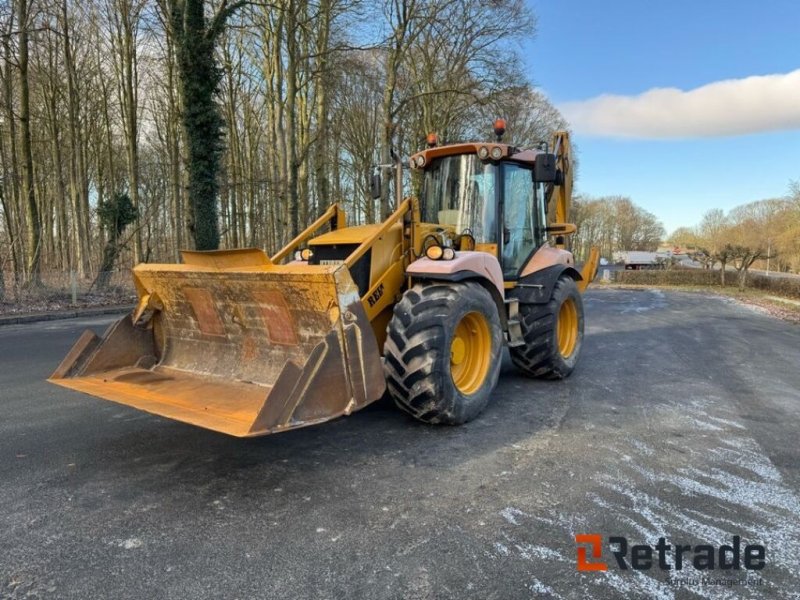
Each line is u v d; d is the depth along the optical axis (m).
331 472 3.56
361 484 3.37
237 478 3.48
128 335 4.52
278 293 3.83
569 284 6.16
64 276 15.12
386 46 16.81
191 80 11.54
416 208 4.74
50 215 24.66
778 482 3.39
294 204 16.23
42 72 18.95
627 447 4.00
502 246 5.43
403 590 2.31
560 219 7.14
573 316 6.43
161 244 26.06
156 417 4.82
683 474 3.51
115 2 18.70
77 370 4.24
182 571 2.46
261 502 3.13
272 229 25.86
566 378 6.22
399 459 3.77
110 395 3.81
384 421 4.61
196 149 11.72
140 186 26.98
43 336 9.67
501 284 4.97
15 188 19.39
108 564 2.52
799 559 2.56
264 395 3.75
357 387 3.50
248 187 23.48
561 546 2.65
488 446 4.00
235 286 4.04
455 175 5.48
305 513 3.00
